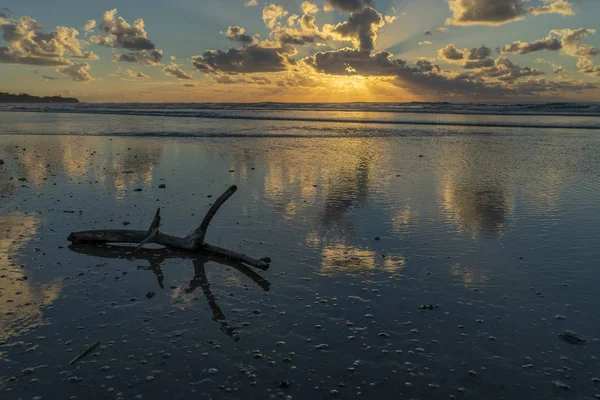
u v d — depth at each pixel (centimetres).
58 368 383
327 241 735
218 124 3544
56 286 556
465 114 5369
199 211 916
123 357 401
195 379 370
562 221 844
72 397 345
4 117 4281
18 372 377
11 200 992
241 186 1172
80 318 473
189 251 694
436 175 1360
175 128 3080
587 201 1008
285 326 459
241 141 2331
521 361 396
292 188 1153
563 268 612
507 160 1695
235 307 504
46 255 663
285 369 384
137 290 550
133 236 700
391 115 5203
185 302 517
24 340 427
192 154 1795
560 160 1695
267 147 2075
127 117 4388
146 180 1243
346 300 520
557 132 2917
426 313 486
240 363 393
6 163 1522
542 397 348
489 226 818
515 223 836
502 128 3259
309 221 851
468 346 420
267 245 717
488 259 650
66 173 1341
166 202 987
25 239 730
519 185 1204
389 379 370
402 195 1076
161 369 383
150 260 659
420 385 362
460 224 831
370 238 750
